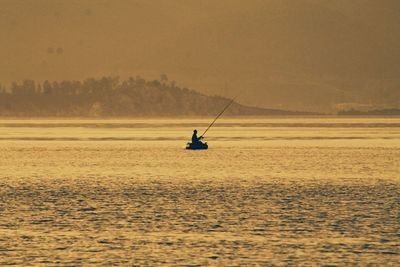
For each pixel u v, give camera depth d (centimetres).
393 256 16438
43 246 17425
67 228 19450
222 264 15862
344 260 16138
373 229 19200
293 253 16750
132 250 17050
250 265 15775
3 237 18325
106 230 19200
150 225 19850
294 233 18788
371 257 16362
